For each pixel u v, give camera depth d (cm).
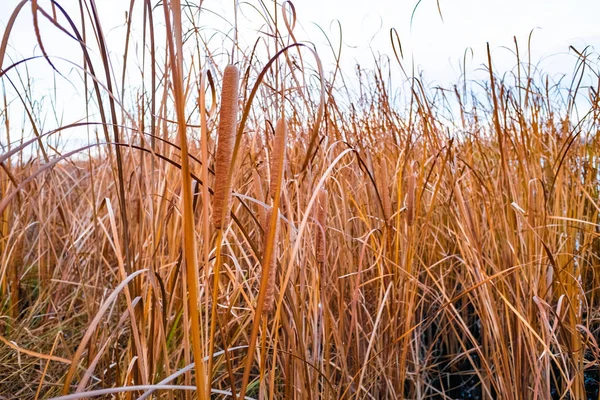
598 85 195
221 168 82
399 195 168
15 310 251
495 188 210
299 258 153
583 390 178
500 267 205
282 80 133
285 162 144
